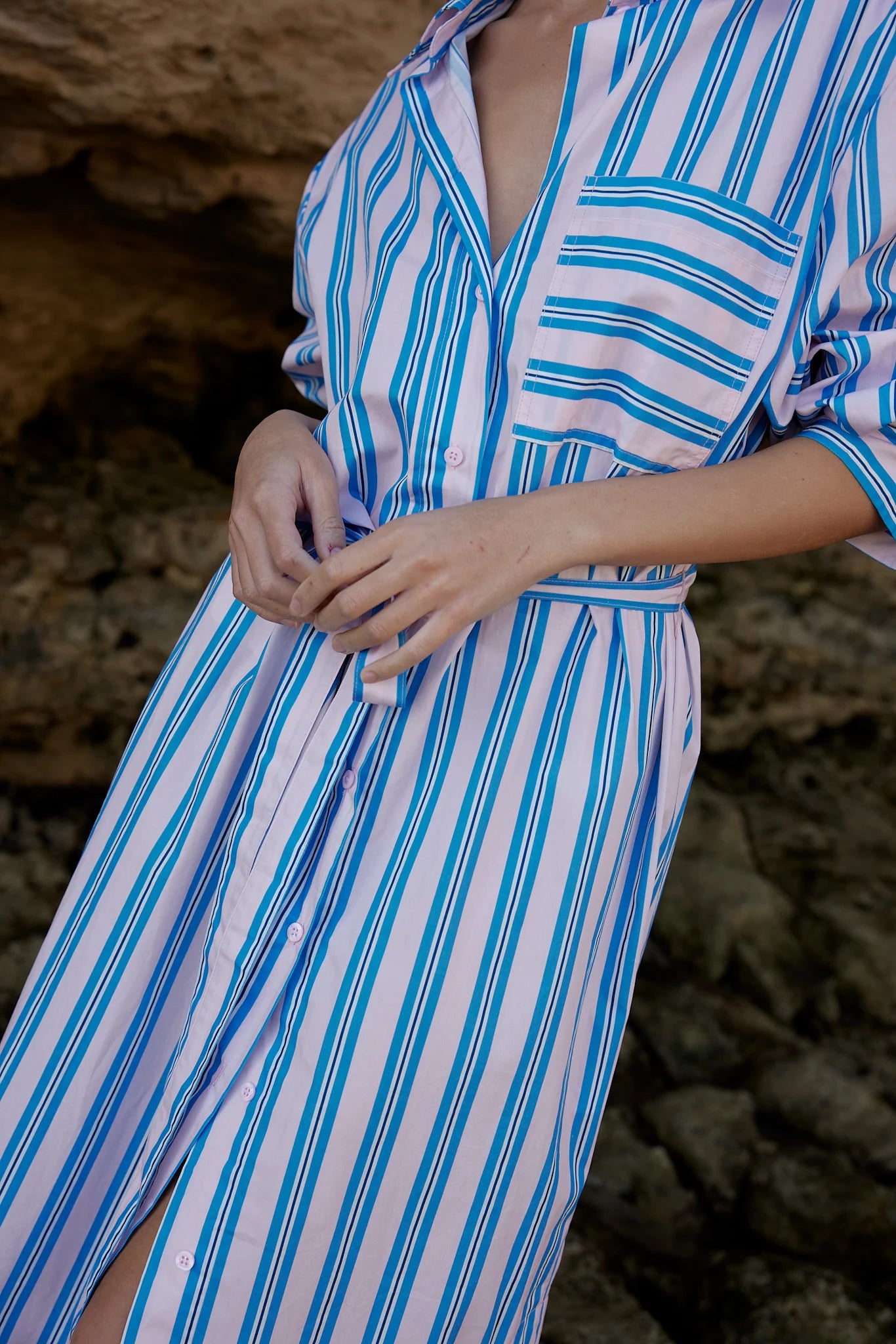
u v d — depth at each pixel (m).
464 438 1.14
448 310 1.16
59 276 2.80
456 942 1.11
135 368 3.21
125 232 2.73
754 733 3.47
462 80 1.21
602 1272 2.22
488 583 1.06
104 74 2.22
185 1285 1.10
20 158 2.34
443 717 1.15
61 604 2.87
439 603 1.05
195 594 3.01
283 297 3.09
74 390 3.16
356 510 1.21
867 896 3.15
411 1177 1.12
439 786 1.14
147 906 1.25
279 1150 1.10
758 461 1.12
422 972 1.11
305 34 2.35
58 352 3.00
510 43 1.25
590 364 1.11
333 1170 1.10
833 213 1.10
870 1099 2.64
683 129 1.10
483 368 1.13
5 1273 1.25
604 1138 2.53
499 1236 1.16
